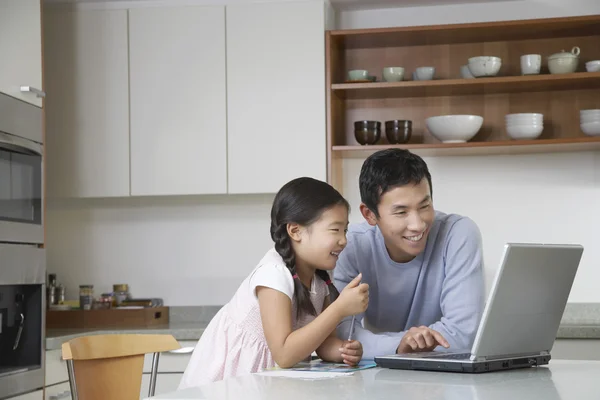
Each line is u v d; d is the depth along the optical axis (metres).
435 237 2.17
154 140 3.82
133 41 3.84
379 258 2.21
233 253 4.04
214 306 4.04
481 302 2.09
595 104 3.77
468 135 3.66
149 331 3.49
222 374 1.95
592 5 3.85
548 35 3.77
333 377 1.57
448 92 3.81
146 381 3.41
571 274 1.76
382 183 1.97
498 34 3.74
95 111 3.85
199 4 3.83
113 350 2.13
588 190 3.83
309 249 1.88
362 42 3.86
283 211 1.88
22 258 3.03
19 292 3.04
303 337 1.74
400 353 1.90
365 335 2.00
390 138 3.71
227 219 4.05
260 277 1.83
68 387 3.38
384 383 1.47
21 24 3.21
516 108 3.84
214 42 3.80
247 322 1.94
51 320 3.78
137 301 3.93
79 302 3.93
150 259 4.09
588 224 3.82
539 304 1.71
